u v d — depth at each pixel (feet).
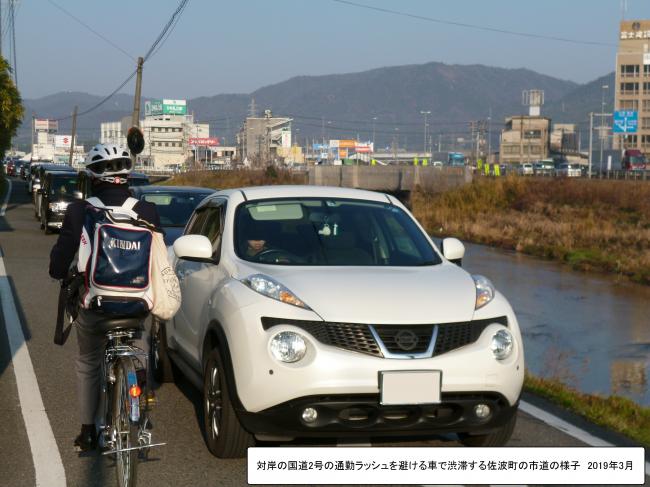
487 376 16.44
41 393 23.20
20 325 33.45
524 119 586.86
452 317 16.65
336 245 19.75
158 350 24.71
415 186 146.61
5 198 142.51
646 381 30.07
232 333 16.85
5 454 17.92
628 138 505.66
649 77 501.97
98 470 16.93
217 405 17.74
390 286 17.30
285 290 16.90
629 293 52.01
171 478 16.56
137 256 15.35
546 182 132.57
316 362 15.79
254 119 546.26
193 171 242.37
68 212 15.93
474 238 89.04
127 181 16.34
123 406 15.33
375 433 16.22
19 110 118.52
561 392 24.89
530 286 54.19
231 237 19.86
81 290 15.76
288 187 22.30
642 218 109.60
